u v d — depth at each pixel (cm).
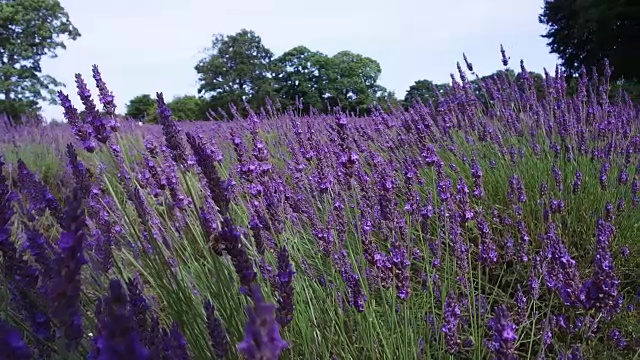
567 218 375
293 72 3806
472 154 453
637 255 345
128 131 804
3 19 3578
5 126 1182
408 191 301
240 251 173
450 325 229
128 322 97
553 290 239
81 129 246
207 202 287
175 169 324
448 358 242
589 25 2167
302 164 375
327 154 369
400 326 241
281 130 587
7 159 719
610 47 2212
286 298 175
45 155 759
